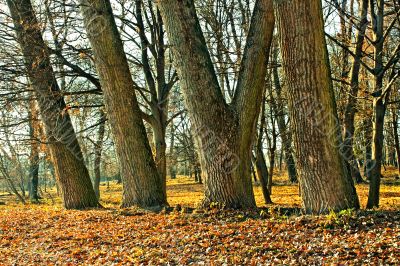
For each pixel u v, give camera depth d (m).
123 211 10.04
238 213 8.54
